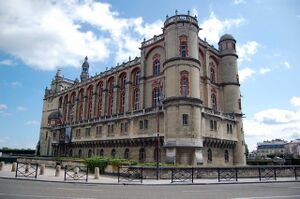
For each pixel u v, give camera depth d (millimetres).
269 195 14891
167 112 38625
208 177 27453
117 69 58625
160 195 14500
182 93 39125
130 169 27000
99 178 25922
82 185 20062
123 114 48781
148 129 42125
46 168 41688
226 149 45438
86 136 58062
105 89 61688
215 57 52344
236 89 51094
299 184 22906
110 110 59875
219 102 51281
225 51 53250
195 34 42594
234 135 47438
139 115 44250
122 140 46625
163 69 44344
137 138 43375
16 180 22219
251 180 26000
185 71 39688
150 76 48750
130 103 53188
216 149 42719
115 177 27375
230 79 51406
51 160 44062
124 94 56375
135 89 53625
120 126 48312
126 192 15688
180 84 39250
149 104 47656
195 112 37781
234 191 16891
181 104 37531
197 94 39781
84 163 34219
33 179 22859
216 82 51656
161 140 39344
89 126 57469
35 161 50062
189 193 15586
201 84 47125
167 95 40188
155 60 48719
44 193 14281
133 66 54062
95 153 54938
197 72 40875
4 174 26344
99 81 65000
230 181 24609
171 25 42531
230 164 45531
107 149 51594
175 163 34375
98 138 53281
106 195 14133
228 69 52156
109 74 61125
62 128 68625
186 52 40938
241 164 46469
